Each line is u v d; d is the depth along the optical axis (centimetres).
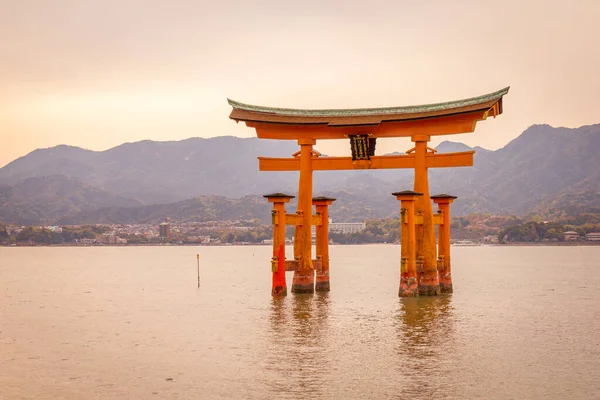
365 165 6131
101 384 3481
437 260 6569
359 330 4825
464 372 3612
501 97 5678
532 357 3959
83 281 11212
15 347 4472
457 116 5759
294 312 5678
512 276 11388
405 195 5856
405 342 4391
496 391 3272
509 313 5816
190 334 4853
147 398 3231
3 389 3406
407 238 5966
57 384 3494
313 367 3744
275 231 6206
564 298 7312
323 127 6131
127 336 4847
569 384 3388
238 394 3262
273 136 6219
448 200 6544
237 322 5334
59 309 6688
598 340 4494
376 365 3772
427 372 3619
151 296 8025
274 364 3822
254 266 16438
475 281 10025
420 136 5934
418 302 6019
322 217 6681
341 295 7100
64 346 4491
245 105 6250
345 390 3297
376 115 6038
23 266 17675
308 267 6488
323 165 6256
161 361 3962
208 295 7944
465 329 4881
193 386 3412
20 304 7262
